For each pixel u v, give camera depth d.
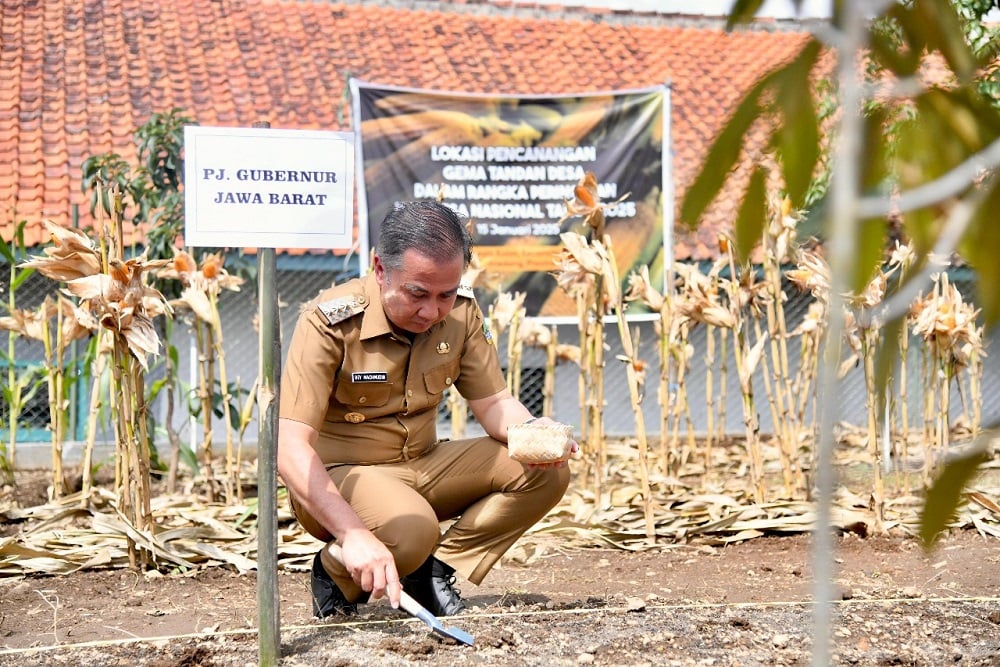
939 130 0.56
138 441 4.16
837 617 3.12
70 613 3.51
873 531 4.70
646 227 8.54
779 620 3.09
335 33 11.87
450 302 2.85
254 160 2.48
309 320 2.91
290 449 2.77
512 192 8.55
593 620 3.03
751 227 0.58
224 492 6.28
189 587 3.93
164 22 11.71
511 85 11.31
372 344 2.95
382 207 8.35
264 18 11.98
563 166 8.55
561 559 4.36
